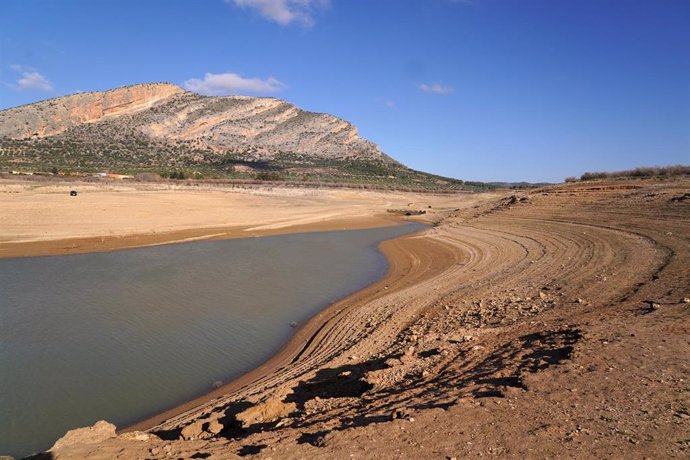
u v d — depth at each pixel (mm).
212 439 5508
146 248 27250
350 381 8117
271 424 6324
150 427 7922
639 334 7543
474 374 7000
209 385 9797
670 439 4426
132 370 10469
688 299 9391
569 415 5031
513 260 20000
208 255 25141
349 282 19078
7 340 12078
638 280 12477
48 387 9602
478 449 4465
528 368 6680
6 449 7508
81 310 14672
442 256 24078
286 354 11422
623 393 5461
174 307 15156
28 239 27453
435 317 12312
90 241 28250
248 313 14656
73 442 4949
